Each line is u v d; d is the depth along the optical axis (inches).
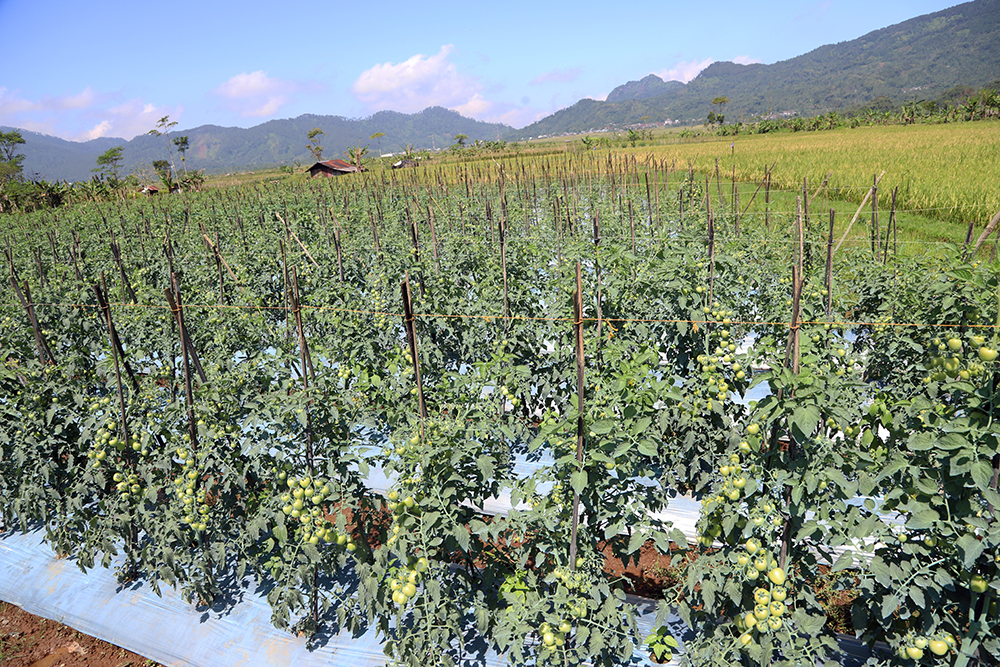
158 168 2992.1
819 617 154.9
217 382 216.4
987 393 133.7
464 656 194.9
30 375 251.1
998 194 862.5
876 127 3882.9
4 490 268.2
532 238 530.3
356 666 197.3
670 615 204.5
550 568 200.2
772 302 314.0
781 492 156.6
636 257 324.8
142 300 399.2
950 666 142.8
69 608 237.6
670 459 243.8
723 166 1784.0
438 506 170.1
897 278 308.8
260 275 486.0
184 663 210.5
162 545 207.5
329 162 3462.1
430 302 360.8
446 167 2384.4
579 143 3890.3
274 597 196.5
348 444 197.3
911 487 149.9
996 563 133.7
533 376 317.1
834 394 151.6
